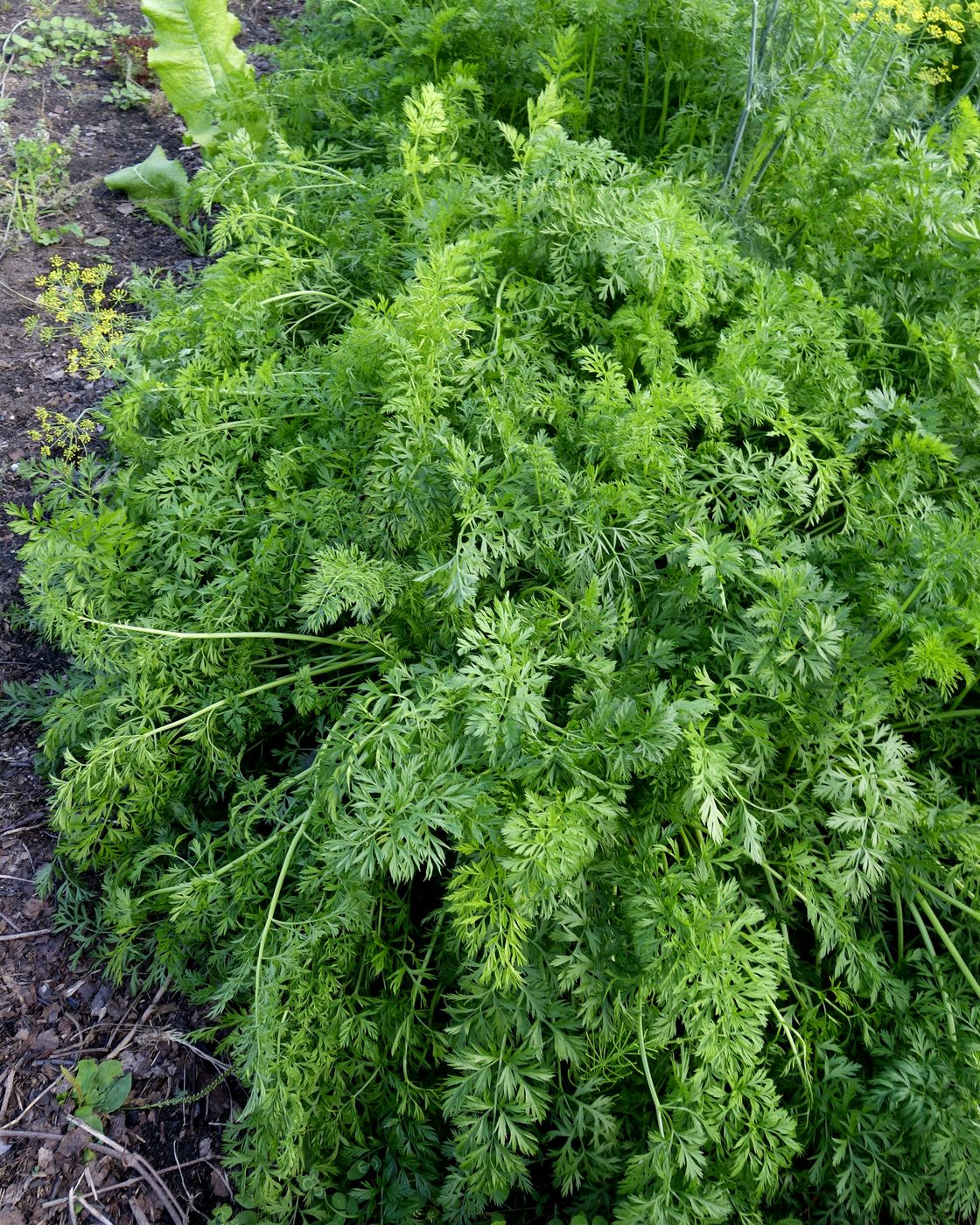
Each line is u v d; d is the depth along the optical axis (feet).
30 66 5.46
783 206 3.07
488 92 3.40
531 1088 1.79
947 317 2.64
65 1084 2.19
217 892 2.07
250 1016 1.90
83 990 2.35
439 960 2.07
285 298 2.81
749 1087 1.73
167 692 2.27
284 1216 1.94
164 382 2.95
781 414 2.26
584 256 2.46
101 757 2.18
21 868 2.54
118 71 5.59
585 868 1.88
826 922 1.91
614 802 1.84
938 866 2.03
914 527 2.12
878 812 1.90
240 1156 1.92
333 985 1.91
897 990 1.94
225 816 2.49
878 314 2.69
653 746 1.76
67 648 2.49
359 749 1.92
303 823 2.03
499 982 1.68
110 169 4.91
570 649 1.99
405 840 1.75
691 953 1.70
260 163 3.22
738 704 2.01
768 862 2.06
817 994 2.01
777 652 1.93
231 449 2.53
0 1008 2.30
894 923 2.21
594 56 3.27
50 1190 2.05
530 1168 2.01
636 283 2.41
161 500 2.48
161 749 2.22
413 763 1.79
